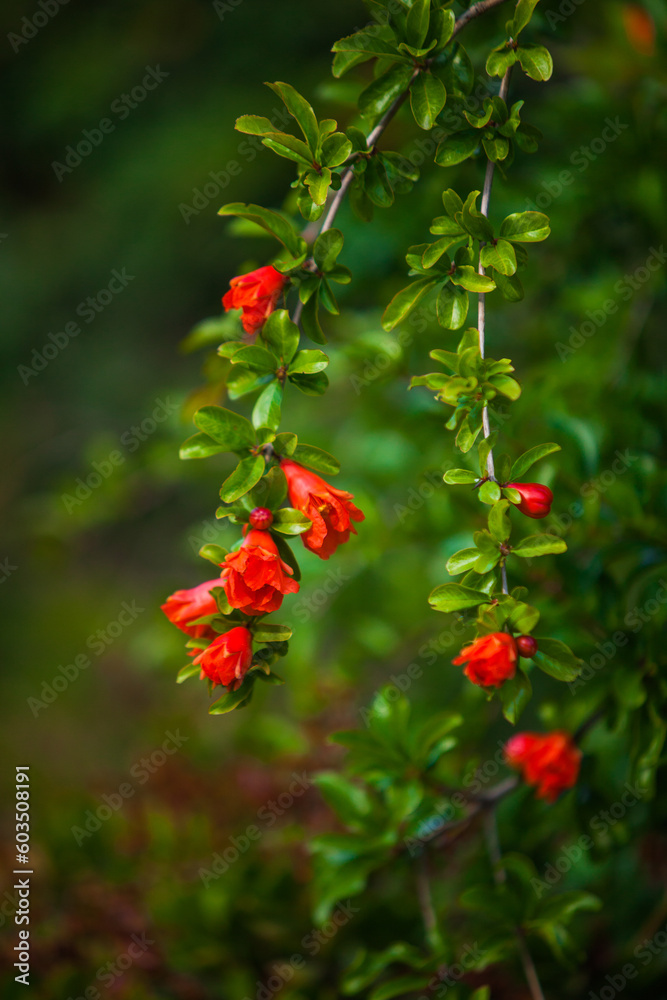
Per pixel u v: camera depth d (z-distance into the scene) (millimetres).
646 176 1591
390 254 1619
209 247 4414
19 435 4332
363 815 1461
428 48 1321
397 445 1838
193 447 1300
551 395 1534
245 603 1274
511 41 1324
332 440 1992
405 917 1565
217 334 1537
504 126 1321
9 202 5172
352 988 1441
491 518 1282
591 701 1429
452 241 1308
